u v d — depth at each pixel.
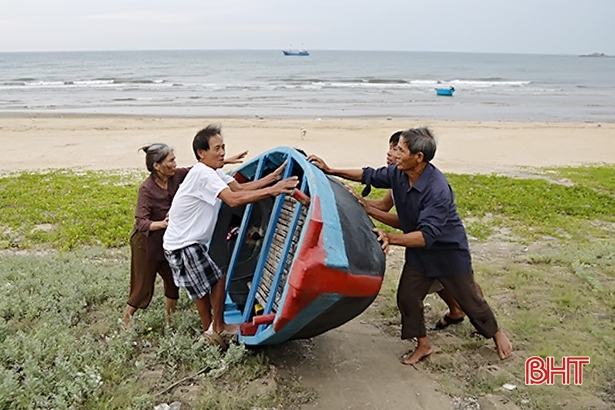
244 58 181.50
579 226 10.41
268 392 4.59
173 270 5.06
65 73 89.06
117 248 8.95
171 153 5.41
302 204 4.65
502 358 5.30
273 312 4.77
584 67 150.12
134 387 4.50
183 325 5.52
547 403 4.60
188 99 45.03
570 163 19.17
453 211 4.93
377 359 5.33
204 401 4.39
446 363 5.23
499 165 18.31
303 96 48.78
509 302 6.76
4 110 34.84
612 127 29.28
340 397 4.65
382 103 43.47
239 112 35.56
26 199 11.86
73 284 6.52
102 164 17.52
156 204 5.49
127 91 53.47
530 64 162.75
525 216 11.10
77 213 10.75
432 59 196.00
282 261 4.82
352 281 4.34
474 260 8.41
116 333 5.31
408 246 4.74
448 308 6.47
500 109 40.84
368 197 12.90
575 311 6.46
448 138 24.22
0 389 4.11
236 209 6.46
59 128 25.14
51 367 4.74
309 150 20.47
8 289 6.29
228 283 5.91
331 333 5.88
